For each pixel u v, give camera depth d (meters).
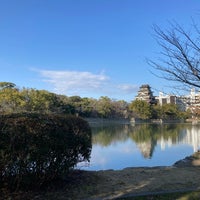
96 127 84.50
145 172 11.66
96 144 33.56
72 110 102.62
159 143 34.66
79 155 9.53
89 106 115.81
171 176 11.00
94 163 19.64
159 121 121.12
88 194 8.70
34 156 8.09
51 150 8.38
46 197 8.30
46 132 8.27
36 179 8.48
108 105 121.56
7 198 7.99
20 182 8.28
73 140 9.00
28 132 8.02
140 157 22.78
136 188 9.37
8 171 8.04
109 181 10.04
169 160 21.38
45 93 87.62
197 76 7.16
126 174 11.19
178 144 33.38
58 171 8.80
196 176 11.01
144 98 125.88
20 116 8.27
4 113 8.52
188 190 9.05
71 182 9.52
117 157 22.62
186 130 64.94
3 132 7.79
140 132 59.06
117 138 42.78
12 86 88.94
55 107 89.38
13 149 7.86
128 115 125.94
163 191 9.02
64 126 8.78
